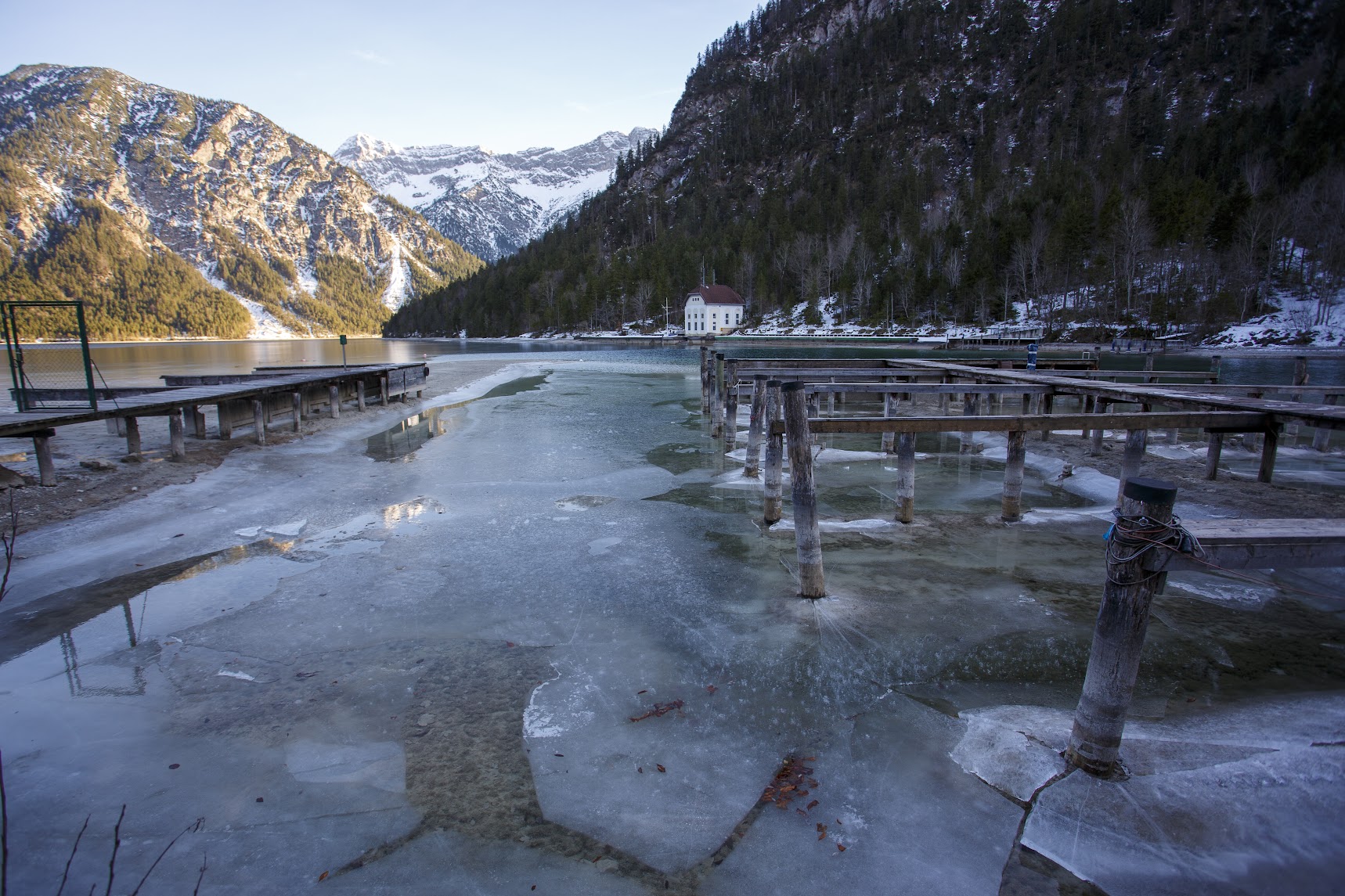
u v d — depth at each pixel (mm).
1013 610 6203
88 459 11242
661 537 8445
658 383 30141
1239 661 5199
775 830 3447
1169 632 5730
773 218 127125
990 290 77688
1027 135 141250
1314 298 57656
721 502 10109
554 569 7344
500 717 4520
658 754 4102
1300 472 11984
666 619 6059
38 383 26875
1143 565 3406
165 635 5801
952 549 7922
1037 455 13641
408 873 3178
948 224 101875
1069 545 8039
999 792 3691
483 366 41031
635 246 157000
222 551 7957
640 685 4914
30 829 3461
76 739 4281
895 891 3062
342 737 4297
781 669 5125
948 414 19000
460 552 7922
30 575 7117
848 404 22188
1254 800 3506
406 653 5461
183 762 4047
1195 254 62938
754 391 11602
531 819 3549
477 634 5805
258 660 5355
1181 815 3400
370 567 7422
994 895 3020
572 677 5051
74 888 3045
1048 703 4590
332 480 11422
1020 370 18078
